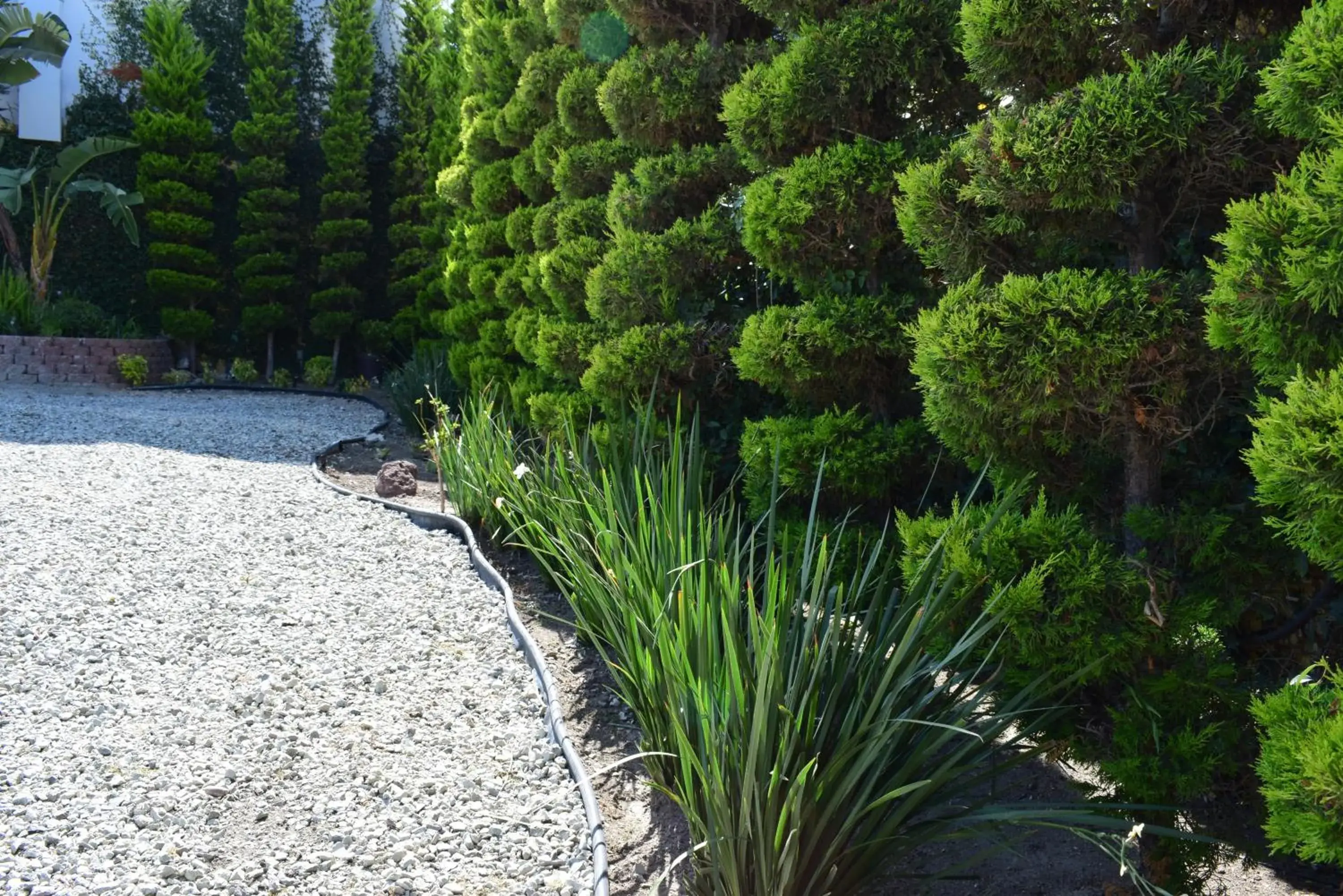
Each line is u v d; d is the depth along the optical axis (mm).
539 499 5098
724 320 5441
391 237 15047
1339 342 1890
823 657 2541
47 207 14219
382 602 4840
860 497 4160
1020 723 2752
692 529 3670
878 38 4023
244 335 15594
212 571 5141
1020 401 2539
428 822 2973
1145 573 2535
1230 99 2467
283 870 2695
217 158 14734
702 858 2609
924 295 4348
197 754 3285
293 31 15094
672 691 2783
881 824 2496
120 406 11539
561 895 2664
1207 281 2498
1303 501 1770
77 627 4246
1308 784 1604
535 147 7379
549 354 6062
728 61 5406
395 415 12305
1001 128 2607
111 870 2623
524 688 3965
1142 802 2482
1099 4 2771
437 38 15531
